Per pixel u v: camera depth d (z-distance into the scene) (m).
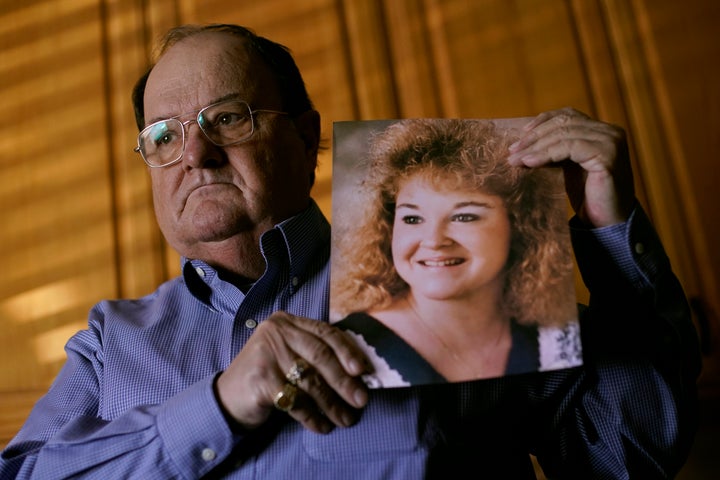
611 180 0.68
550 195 0.68
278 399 0.61
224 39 0.90
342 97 1.49
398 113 1.50
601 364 0.80
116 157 1.45
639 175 1.48
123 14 1.51
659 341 0.76
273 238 0.84
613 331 0.79
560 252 0.66
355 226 0.67
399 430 0.70
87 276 1.39
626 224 0.70
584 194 0.72
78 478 0.70
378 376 0.61
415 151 0.70
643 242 0.71
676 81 1.52
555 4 1.56
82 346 0.91
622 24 1.55
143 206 1.43
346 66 1.51
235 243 0.85
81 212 1.42
